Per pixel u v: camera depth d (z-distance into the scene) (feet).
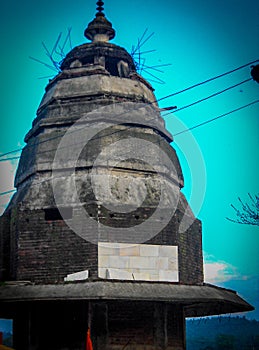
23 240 108.37
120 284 99.60
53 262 106.73
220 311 117.19
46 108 118.11
